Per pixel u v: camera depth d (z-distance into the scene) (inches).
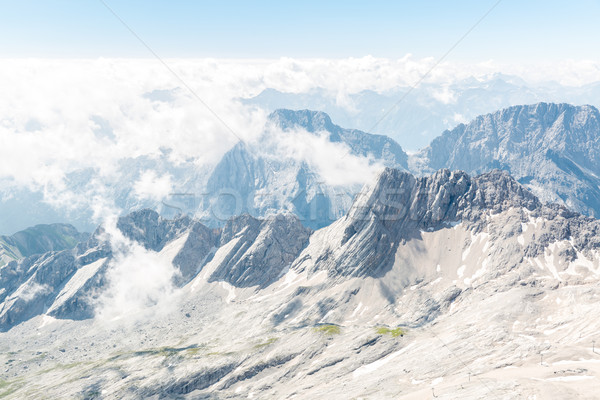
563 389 5002.5
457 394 5674.2
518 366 6476.4
